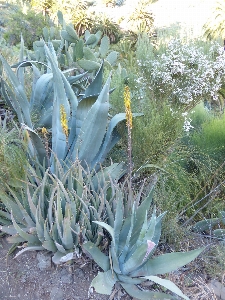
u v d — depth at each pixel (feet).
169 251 8.27
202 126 10.77
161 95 12.80
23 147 8.60
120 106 11.08
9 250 7.63
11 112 11.25
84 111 9.14
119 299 7.04
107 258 7.13
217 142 9.96
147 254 6.12
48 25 25.96
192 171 10.11
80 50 14.69
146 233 6.64
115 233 7.27
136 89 12.53
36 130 10.28
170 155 9.48
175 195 9.11
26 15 24.82
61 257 7.10
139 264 6.59
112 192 7.75
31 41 24.18
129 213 7.84
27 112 9.52
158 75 12.62
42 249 7.47
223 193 9.59
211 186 9.71
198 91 12.63
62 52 15.65
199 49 14.15
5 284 7.25
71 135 9.45
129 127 7.07
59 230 6.91
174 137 9.64
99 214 7.34
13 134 8.90
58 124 8.91
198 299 7.36
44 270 7.47
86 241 7.02
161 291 7.34
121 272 7.05
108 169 8.55
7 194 8.10
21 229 7.07
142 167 8.98
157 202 8.52
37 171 8.43
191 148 10.07
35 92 10.46
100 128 8.62
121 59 24.32
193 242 8.63
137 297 6.70
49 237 7.17
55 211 6.89
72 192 7.55
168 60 12.86
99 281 6.49
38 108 10.77
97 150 8.95
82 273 7.45
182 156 9.41
